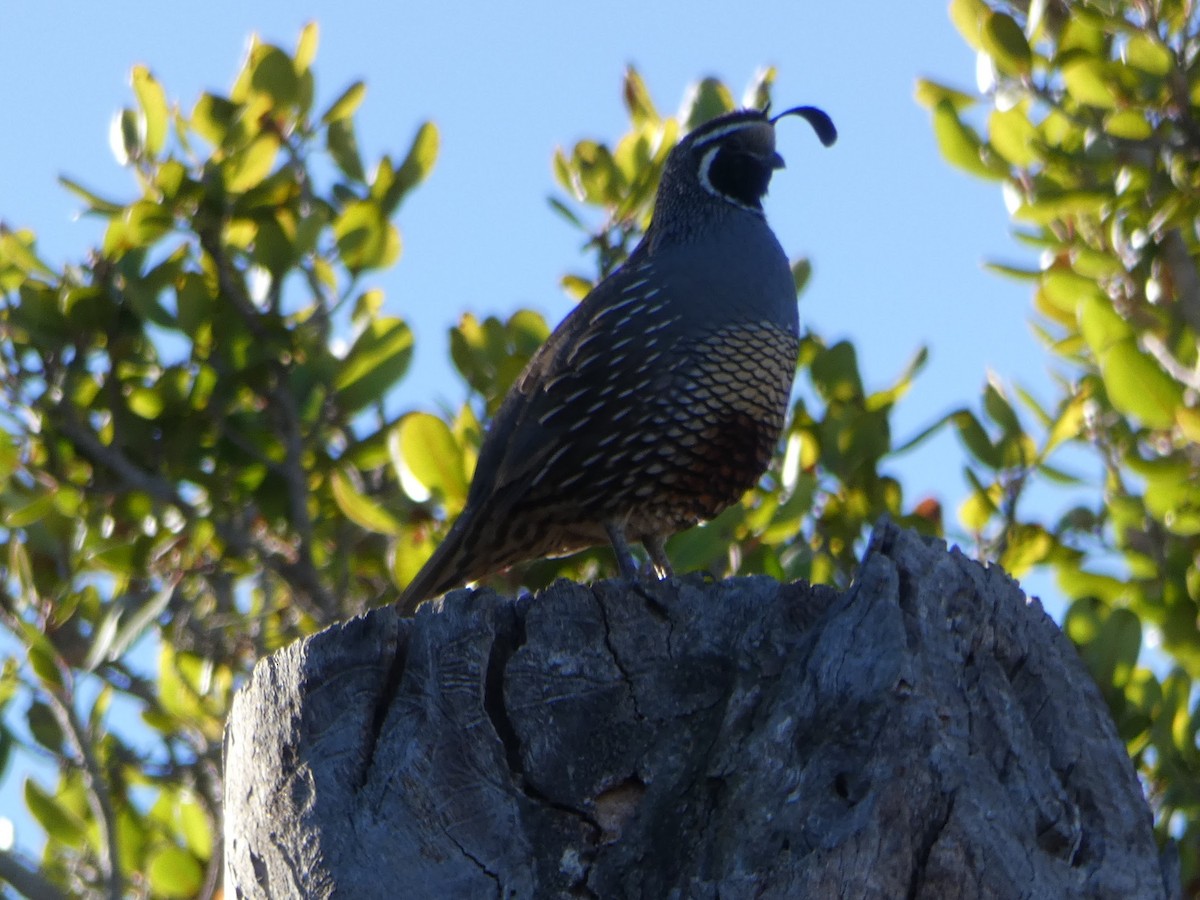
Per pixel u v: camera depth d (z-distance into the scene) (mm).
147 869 11797
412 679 6301
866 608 6047
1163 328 11688
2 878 11125
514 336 12219
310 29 12594
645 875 6016
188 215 12047
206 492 12273
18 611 12156
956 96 12555
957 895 5668
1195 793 10852
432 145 12562
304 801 6168
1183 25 11578
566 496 9906
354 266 12398
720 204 10266
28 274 12398
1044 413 12281
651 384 9703
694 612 6488
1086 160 11695
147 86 12195
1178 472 11305
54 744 11906
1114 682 10406
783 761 5965
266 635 12180
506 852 6074
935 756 5789
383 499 12711
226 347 12008
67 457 12359
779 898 5664
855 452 11703
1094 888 5871
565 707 6344
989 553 11945
